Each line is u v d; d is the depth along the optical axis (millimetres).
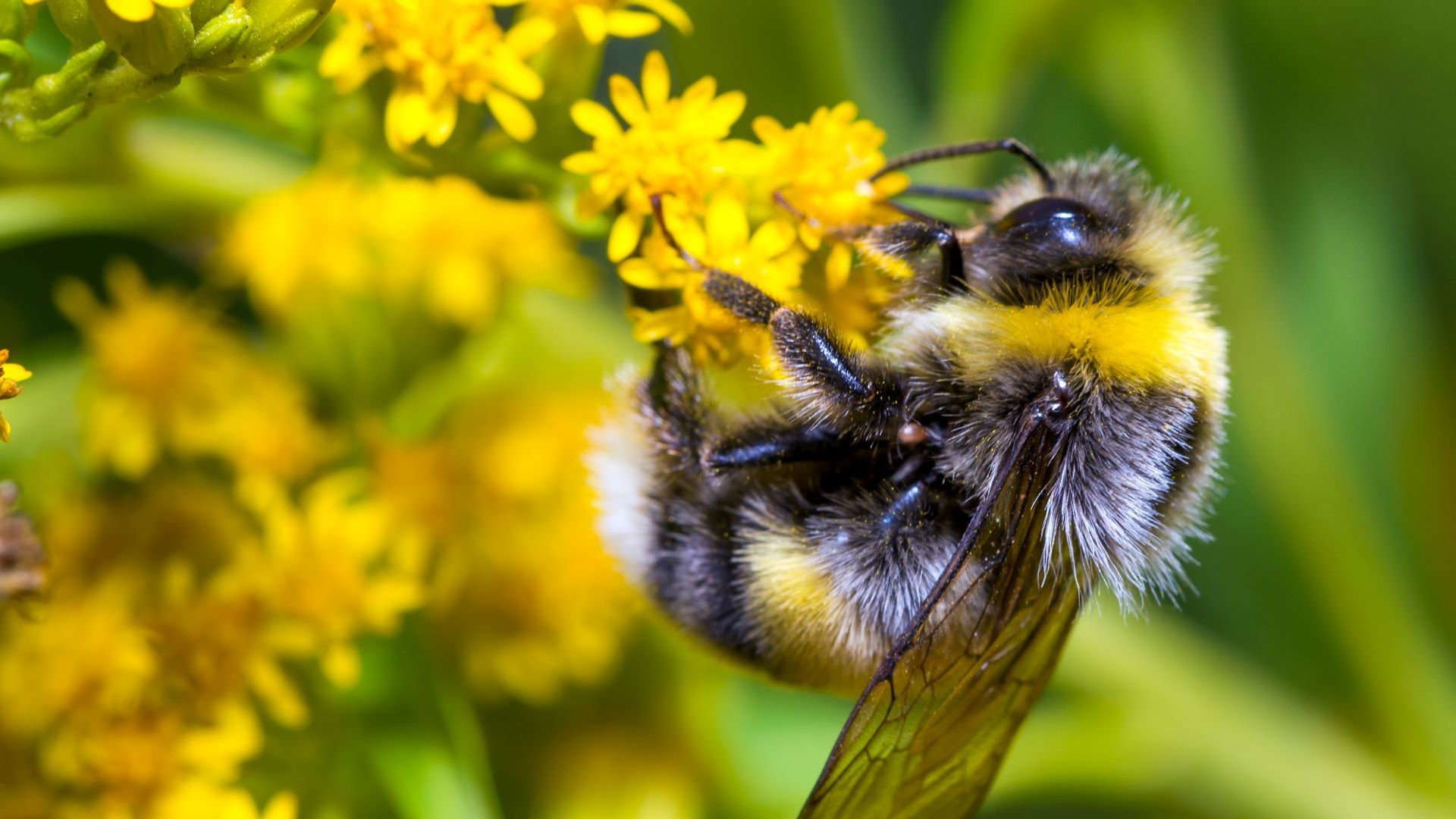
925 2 105
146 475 89
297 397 89
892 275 82
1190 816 97
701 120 80
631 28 80
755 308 80
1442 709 98
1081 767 96
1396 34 101
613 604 91
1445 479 104
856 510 84
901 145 95
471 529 90
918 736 81
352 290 89
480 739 91
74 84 75
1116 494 82
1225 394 84
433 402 89
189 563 87
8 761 85
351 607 85
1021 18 92
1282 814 97
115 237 93
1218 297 97
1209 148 97
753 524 84
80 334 93
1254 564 99
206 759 84
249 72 79
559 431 91
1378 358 101
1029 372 82
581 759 93
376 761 84
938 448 83
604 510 85
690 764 93
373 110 80
